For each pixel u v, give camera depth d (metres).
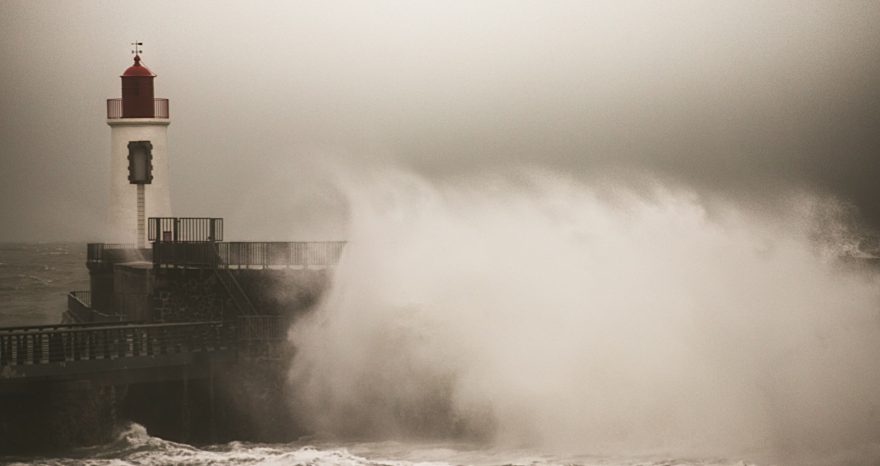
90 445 62.12
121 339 64.81
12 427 59.75
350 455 59.56
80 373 62.03
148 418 65.00
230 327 69.75
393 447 64.12
